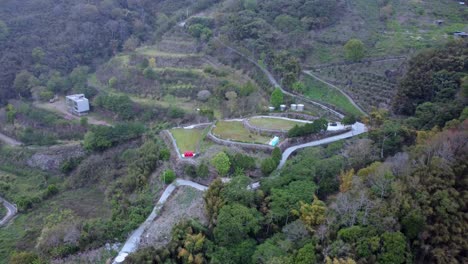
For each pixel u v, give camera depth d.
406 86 79.50
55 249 53.06
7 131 117.56
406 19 117.62
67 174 95.00
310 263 39.06
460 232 41.28
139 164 74.56
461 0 123.12
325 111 86.38
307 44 112.62
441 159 45.78
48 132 113.06
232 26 125.38
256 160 63.84
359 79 97.12
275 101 88.62
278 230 47.31
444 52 81.75
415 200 42.97
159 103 113.69
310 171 54.12
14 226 73.25
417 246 41.19
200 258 44.56
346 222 42.53
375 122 71.75
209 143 72.44
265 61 110.31
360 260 38.72
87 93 126.62
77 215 71.00
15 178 96.94
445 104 68.19
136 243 51.78
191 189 61.94
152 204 61.12
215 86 111.81
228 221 46.34
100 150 94.50
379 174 46.94
